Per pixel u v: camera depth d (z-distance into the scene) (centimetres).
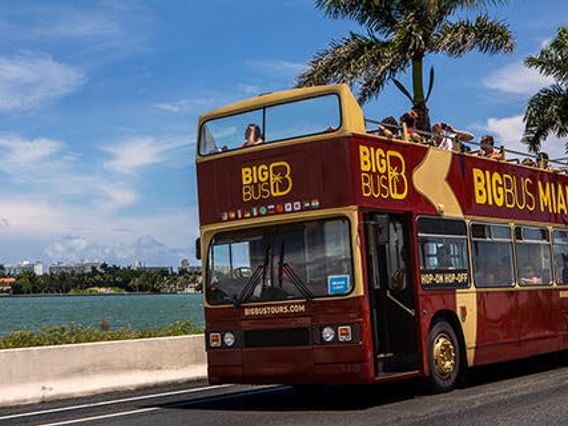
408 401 1184
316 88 1174
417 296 1223
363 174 1148
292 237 1168
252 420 1060
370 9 2339
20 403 1378
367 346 1098
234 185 1224
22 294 15838
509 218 1516
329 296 1122
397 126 1256
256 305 1177
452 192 1355
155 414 1177
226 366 1196
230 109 1249
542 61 2952
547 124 2938
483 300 1390
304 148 1166
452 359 1288
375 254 1162
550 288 1620
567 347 1656
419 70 2316
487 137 1544
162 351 1617
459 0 2297
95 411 1246
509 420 980
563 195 1745
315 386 1412
